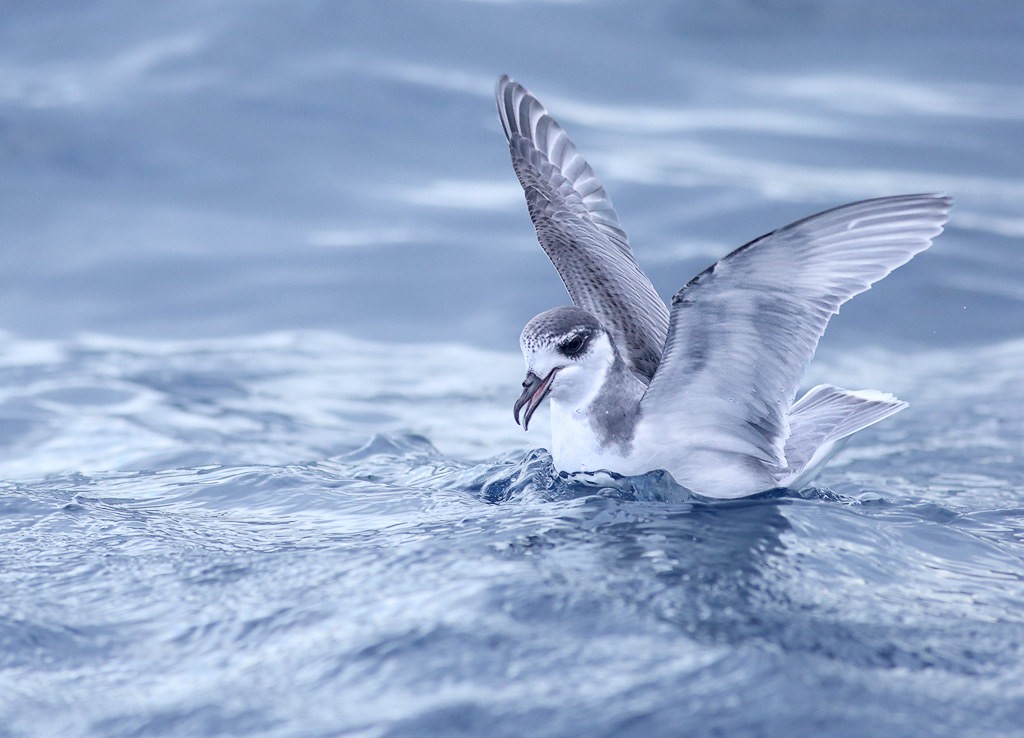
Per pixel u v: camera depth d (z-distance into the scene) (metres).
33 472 12.77
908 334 18.84
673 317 9.09
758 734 5.98
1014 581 8.58
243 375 16.88
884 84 28.88
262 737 6.05
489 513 9.85
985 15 32.41
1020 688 6.58
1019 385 16.70
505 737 5.96
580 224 12.62
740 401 10.05
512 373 17.44
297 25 27.19
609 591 7.67
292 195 22.38
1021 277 20.66
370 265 20.38
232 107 24.72
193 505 10.63
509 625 7.13
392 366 17.50
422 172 23.52
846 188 23.41
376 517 9.98
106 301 19.08
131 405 15.40
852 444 14.62
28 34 27.00
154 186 22.39
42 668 6.98
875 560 8.80
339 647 6.96
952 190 23.86
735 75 28.56
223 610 7.68
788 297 9.11
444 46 27.31
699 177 23.55
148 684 6.74
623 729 6.01
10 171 22.30
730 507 10.02
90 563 8.61
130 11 27.77
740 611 7.45
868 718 6.14
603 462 10.50
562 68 27.52
